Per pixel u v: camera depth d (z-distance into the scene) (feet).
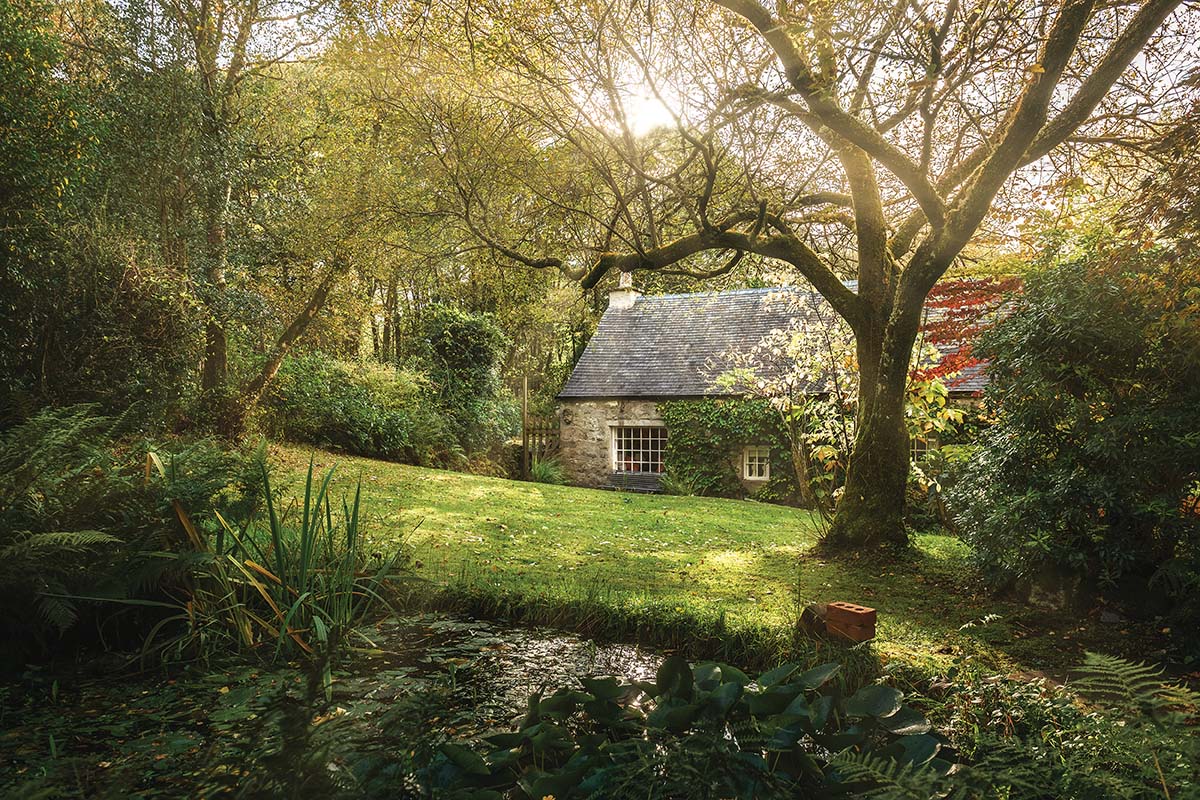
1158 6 15.20
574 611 15.78
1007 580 17.95
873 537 22.71
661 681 7.38
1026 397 17.51
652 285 70.69
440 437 51.03
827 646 12.42
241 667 12.28
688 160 18.97
